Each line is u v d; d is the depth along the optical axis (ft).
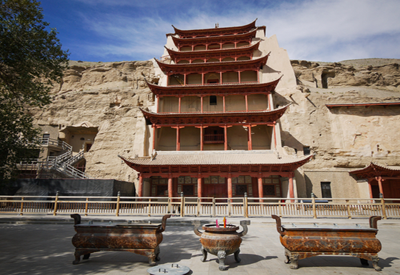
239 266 28.66
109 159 152.25
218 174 105.50
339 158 136.26
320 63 198.08
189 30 175.42
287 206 69.15
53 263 29.89
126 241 29.30
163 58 180.86
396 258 32.30
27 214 74.18
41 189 103.65
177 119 128.47
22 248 37.70
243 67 149.07
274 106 149.07
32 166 128.26
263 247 38.17
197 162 104.58
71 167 135.95
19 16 56.24
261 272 26.58
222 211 76.59
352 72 190.60
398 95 167.73
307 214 68.54
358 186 118.32
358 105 140.87
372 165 101.60
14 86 60.34
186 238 45.29
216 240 28.04
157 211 73.77
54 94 180.34
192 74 159.43
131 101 168.66
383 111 141.38
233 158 108.58
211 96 149.69
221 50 156.66
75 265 29.17
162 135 144.36
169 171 106.63
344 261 30.63
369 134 138.51
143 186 111.04
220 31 176.24
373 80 186.80
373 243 27.55
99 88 181.68
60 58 64.80
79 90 183.11
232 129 142.51
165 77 159.22
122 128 159.33
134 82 183.93
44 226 60.49
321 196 119.34
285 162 100.32
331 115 144.15
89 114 167.22
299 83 172.35
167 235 48.34
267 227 57.93
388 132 137.80
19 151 59.06
